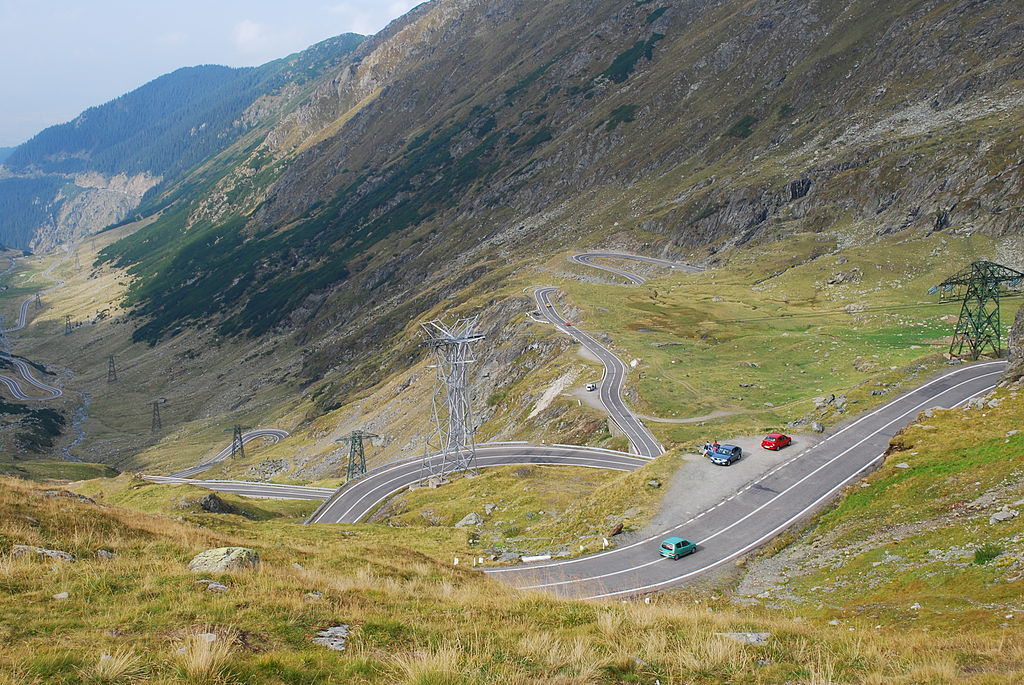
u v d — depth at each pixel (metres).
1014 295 124.44
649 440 77.56
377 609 17.67
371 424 156.12
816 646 15.55
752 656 14.73
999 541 26.83
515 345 138.38
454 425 96.12
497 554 45.84
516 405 115.81
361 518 78.50
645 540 42.34
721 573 36.34
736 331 120.44
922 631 20.17
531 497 64.25
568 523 50.41
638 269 186.88
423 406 145.62
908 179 171.25
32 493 25.59
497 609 18.11
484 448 93.44
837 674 14.02
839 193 181.75
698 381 94.81
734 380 94.25
